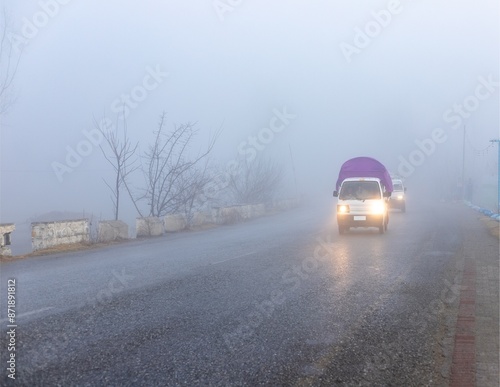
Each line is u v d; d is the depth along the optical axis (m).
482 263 12.58
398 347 5.99
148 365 5.15
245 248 16.08
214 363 5.27
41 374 4.83
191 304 7.96
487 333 6.63
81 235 17.86
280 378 4.89
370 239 18.62
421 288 9.54
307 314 7.42
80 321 6.81
